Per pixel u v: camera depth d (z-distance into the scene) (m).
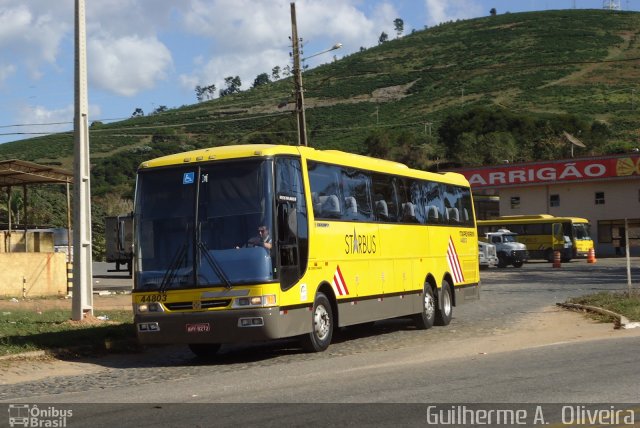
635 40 183.38
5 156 129.75
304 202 15.47
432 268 20.58
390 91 171.00
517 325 19.45
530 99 149.88
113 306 25.53
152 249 14.77
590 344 15.04
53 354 15.62
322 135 139.88
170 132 144.50
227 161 14.75
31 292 31.27
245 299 14.11
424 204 20.69
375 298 17.75
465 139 103.38
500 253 52.19
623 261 56.44
